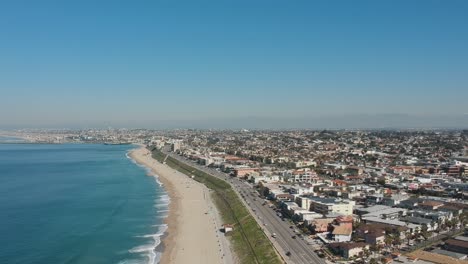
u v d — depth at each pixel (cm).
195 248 19712
